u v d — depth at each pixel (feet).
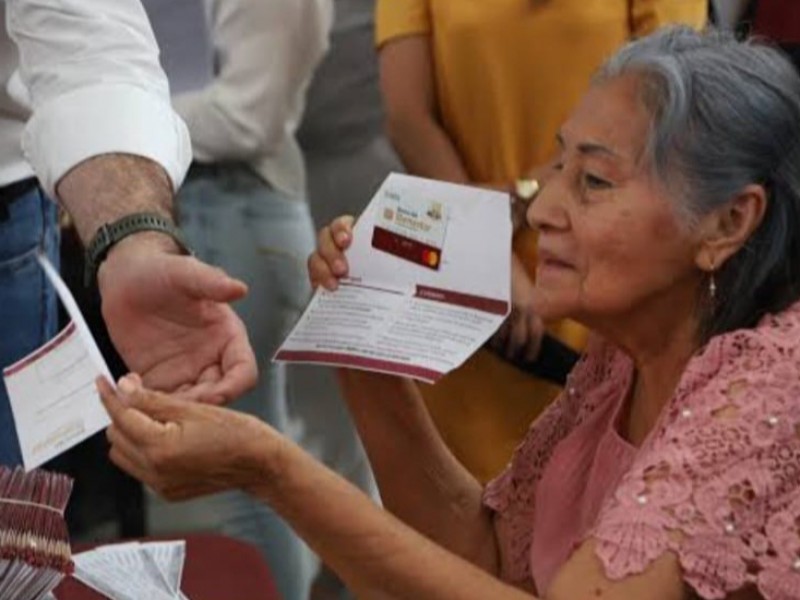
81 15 7.84
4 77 8.51
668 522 5.84
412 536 6.00
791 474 5.98
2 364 9.05
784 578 5.86
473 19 11.23
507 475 8.05
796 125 6.38
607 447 7.23
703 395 6.18
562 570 5.95
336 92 14.78
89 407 6.05
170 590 7.28
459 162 11.46
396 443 7.98
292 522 5.97
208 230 12.51
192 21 12.01
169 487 5.89
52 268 7.29
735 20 12.50
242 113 12.21
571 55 11.14
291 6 12.17
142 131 7.64
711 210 6.36
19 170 8.80
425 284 7.20
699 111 6.30
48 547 6.21
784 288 6.50
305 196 13.94
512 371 11.33
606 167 6.43
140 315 6.70
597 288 6.51
